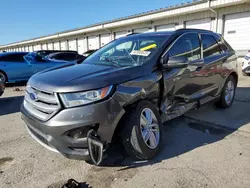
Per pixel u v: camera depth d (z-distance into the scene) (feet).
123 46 12.13
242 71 30.30
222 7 39.65
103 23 63.98
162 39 11.35
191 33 12.92
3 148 10.63
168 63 10.05
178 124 13.47
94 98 7.70
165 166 8.93
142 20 52.60
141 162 9.23
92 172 8.61
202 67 12.82
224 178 8.12
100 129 7.86
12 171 8.71
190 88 12.10
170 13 46.32
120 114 8.27
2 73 28.22
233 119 14.23
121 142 8.77
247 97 19.75
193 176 8.26
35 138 8.89
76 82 7.87
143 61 10.00
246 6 36.73
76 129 7.63
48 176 8.39
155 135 9.78
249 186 7.66
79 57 39.42
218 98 15.35
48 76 8.95
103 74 8.50
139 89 8.96
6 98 22.22
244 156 9.61
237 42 38.96
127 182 7.98
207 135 11.87
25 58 29.99
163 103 10.67
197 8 41.37
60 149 7.87
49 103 7.98
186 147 10.52
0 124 14.11
